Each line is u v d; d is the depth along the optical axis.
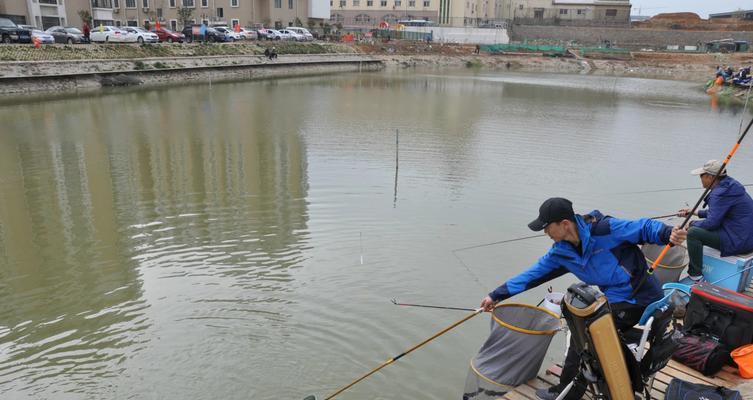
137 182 11.37
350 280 6.99
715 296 4.36
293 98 26.75
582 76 50.69
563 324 4.71
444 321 6.07
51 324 5.89
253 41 47.47
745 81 33.44
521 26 78.56
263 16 57.81
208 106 23.09
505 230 8.99
